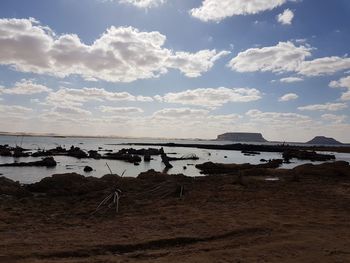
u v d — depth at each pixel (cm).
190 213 1370
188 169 4472
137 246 937
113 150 9238
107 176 2370
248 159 6831
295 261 821
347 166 3269
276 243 965
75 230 1097
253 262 812
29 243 929
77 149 7319
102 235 1030
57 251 866
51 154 6662
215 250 914
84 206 1558
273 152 10525
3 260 803
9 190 1930
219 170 4125
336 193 1942
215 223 1187
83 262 805
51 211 1462
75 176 2280
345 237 1036
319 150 12581
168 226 1149
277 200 1677
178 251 903
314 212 1408
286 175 3012
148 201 1689
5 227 1126
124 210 1463
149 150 7756
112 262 809
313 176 2897
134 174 3759
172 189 1908
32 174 3509
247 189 2034
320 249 914
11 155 6366
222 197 1767
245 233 1085
